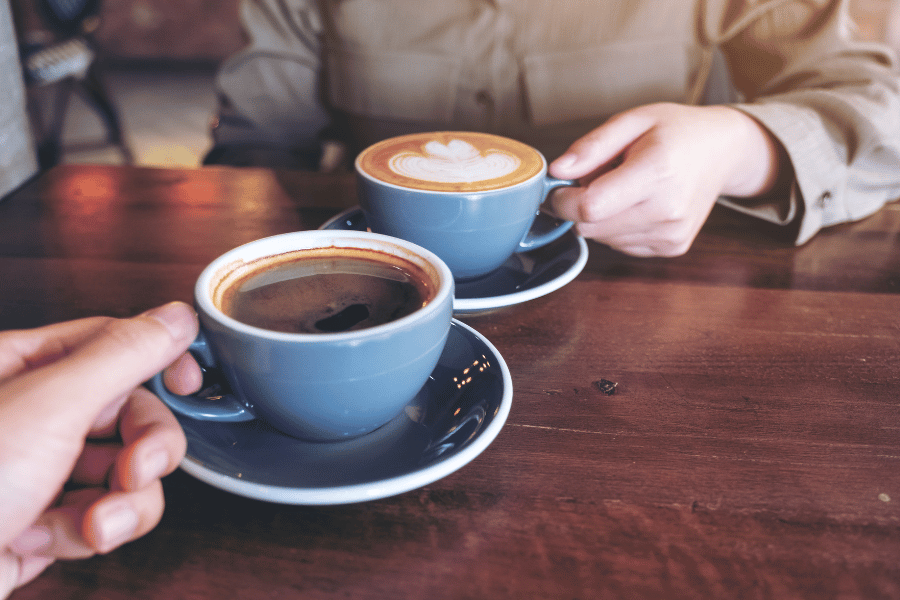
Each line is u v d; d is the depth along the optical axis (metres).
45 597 0.28
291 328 0.31
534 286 0.43
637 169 0.44
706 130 0.48
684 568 0.28
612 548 0.29
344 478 0.30
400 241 0.35
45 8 1.63
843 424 0.34
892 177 0.53
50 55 1.63
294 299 0.32
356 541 0.29
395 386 0.31
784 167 0.52
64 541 0.27
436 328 0.31
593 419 0.35
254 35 0.89
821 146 0.50
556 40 0.82
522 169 0.43
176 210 0.53
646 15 0.80
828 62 0.61
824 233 0.51
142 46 3.31
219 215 0.52
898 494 0.31
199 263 0.46
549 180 0.45
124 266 0.46
